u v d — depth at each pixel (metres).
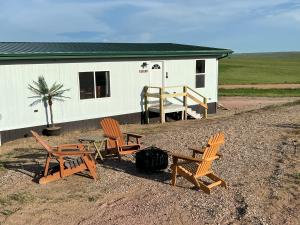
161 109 16.80
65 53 14.15
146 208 6.75
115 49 16.89
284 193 7.22
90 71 15.30
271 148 10.54
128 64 16.50
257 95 30.59
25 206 6.89
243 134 12.39
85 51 14.94
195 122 16.83
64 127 14.84
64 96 14.69
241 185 7.73
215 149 7.72
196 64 19.27
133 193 7.50
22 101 13.57
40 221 6.30
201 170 7.65
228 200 7.01
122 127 15.78
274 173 8.41
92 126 15.62
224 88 36.31
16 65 13.29
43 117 14.18
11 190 7.73
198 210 6.61
